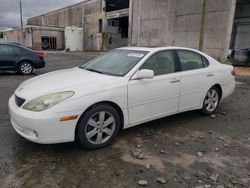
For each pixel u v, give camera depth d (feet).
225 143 12.42
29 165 9.76
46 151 10.90
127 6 122.83
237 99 21.70
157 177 9.25
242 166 10.28
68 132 10.23
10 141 11.71
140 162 10.26
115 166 9.90
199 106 15.70
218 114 17.07
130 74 12.04
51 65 47.57
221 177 9.42
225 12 57.21
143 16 83.10
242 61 49.93
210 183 9.02
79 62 54.70
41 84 11.37
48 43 124.57
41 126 9.76
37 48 120.78
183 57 14.70
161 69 13.37
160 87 12.93
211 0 59.98
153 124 14.67
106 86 11.09
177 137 12.91
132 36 89.76
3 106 17.24
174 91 13.69
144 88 12.28
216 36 59.98
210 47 61.82
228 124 15.16
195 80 14.79
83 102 10.32
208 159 10.75
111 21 120.78
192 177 9.35
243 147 12.05
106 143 11.50
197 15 64.03
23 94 10.77
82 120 10.51
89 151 11.05
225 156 11.07
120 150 11.24
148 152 11.15
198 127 14.44
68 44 123.54
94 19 123.24
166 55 13.87
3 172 9.24
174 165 10.14
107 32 120.47
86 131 10.77
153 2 77.92
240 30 71.72
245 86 28.78
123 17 109.60
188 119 15.79
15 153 10.64
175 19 70.69
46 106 9.91
